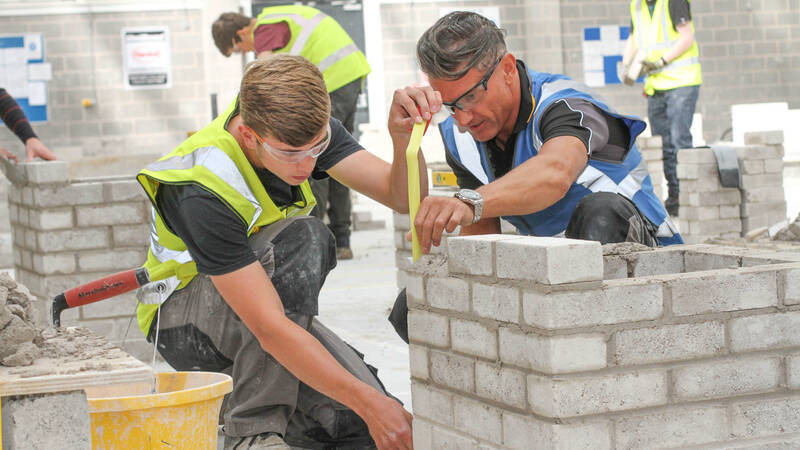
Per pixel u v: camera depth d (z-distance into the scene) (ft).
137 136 42.11
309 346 7.07
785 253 7.82
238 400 8.17
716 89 46.26
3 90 15.72
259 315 7.14
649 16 26.43
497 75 8.13
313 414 8.27
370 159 8.49
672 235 9.70
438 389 7.18
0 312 5.83
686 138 26.21
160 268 8.52
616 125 8.92
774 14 46.16
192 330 8.48
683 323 6.31
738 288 6.45
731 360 6.45
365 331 14.37
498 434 6.54
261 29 18.57
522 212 7.44
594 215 8.77
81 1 41.14
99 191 13.78
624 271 8.16
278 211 8.32
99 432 6.59
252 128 7.09
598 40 45.34
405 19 44.11
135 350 13.42
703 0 45.78
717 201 20.97
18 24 40.91
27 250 14.66
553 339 5.98
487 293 6.52
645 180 9.65
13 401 5.29
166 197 7.47
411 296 7.39
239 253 7.28
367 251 24.71
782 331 6.57
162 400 6.61
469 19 8.02
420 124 7.34
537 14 44.52
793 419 6.63
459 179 9.54
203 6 41.93
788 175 36.78
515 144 8.64
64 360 5.95
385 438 7.10
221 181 7.41
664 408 6.29
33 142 15.49
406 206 8.14
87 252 13.80
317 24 18.80
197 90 42.39
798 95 46.62
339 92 18.84
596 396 6.09
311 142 7.09
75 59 41.42
